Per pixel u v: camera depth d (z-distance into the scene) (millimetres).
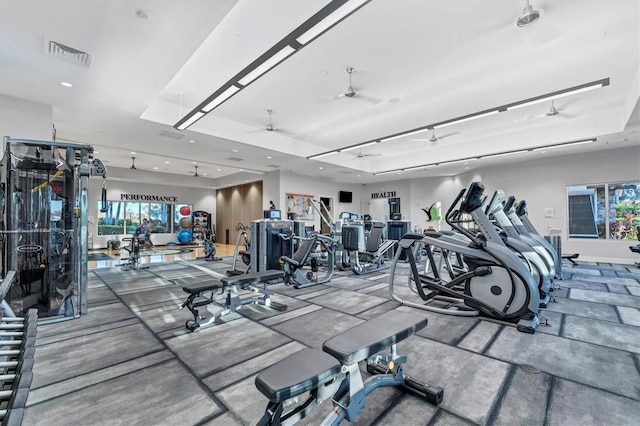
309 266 7074
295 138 8109
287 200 10875
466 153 8570
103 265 7555
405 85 4875
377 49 3840
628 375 2107
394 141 8469
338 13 2379
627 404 1779
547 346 2590
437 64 4219
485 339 2742
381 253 6703
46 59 3367
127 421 1649
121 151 8383
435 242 3531
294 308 3729
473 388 1955
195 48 3184
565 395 1872
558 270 5570
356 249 6293
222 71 4387
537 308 3010
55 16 2680
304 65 4234
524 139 7484
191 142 6789
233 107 5848
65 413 1717
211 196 15531
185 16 2713
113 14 2674
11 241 3312
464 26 3164
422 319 1937
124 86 4016
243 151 7684
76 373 2160
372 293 4508
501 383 2012
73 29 2861
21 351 1573
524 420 1638
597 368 2207
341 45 3750
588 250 7898
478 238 3451
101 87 4039
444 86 4914
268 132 7461
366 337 1633
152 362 2322
